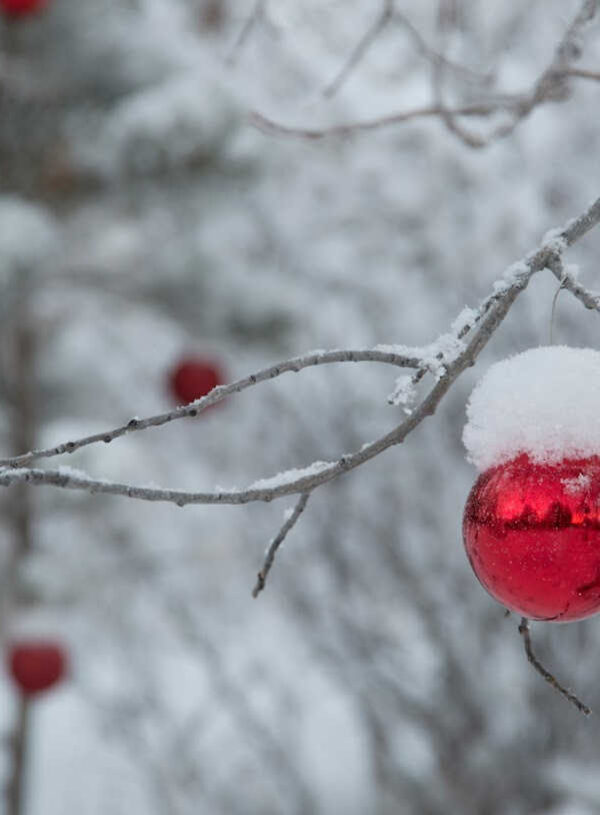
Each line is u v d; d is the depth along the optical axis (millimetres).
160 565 10711
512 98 4320
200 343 9914
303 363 2371
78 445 2455
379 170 11359
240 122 8289
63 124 9188
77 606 8875
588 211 2334
